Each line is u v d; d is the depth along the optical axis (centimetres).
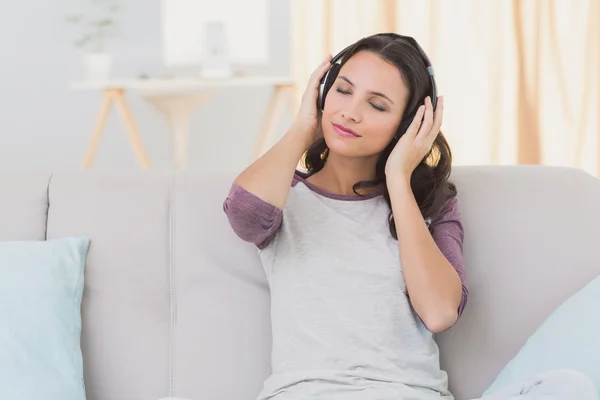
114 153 378
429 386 123
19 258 126
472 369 130
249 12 381
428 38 338
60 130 374
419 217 127
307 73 341
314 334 123
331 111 129
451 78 340
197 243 136
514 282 132
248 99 382
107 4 372
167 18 378
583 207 135
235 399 130
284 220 132
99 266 134
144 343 132
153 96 345
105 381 130
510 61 337
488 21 336
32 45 369
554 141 338
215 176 142
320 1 338
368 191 137
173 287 135
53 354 121
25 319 121
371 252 129
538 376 97
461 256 131
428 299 123
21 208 137
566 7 330
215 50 362
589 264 131
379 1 336
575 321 114
